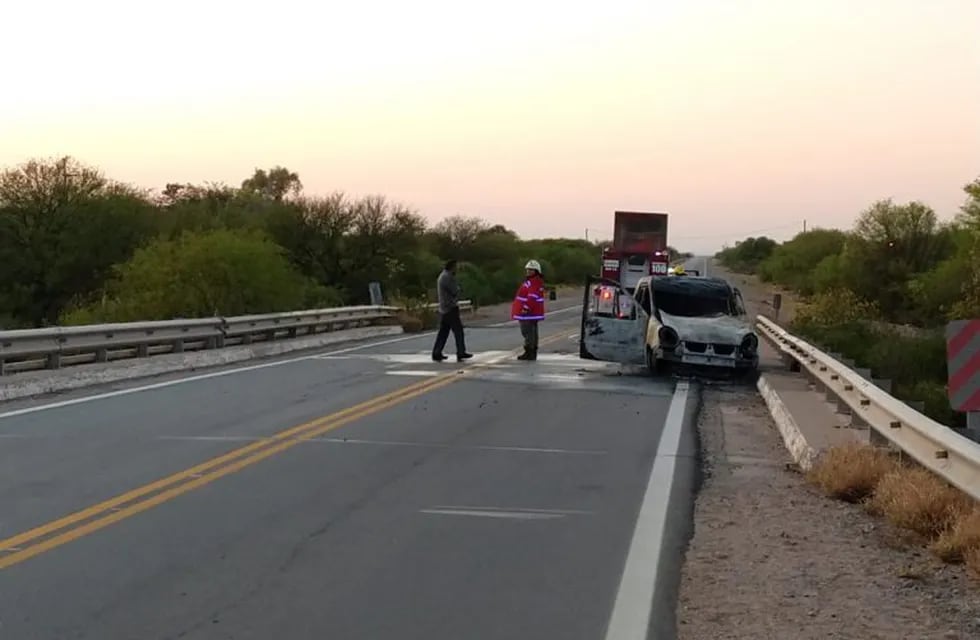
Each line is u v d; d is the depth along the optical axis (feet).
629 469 37.52
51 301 169.68
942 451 29.22
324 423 46.06
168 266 125.39
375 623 20.80
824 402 50.24
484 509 30.71
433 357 77.92
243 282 126.11
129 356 68.80
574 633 20.44
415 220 193.77
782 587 23.82
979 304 132.57
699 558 26.16
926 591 23.58
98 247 169.48
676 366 67.00
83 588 22.76
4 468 35.50
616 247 124.57
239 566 24.58
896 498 29.78
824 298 139.33
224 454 38.34
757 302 209.67
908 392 84.33
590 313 70.13
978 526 25.75
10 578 23.41
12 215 165.17
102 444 40.22
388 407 51.70
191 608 21.54
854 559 26.20
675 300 70.85
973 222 151.94
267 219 188.65
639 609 21.98
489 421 48.06
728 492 34.12
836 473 33.47
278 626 20.53
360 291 186.91
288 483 33.71
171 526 28.14
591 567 25.05
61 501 30.71
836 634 20.66
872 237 217.36
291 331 94.02
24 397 53.57
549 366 75.15
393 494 32.42
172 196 221.87
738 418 51.85
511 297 244.22
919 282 172.55
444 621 20.99
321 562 25.03
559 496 32.76
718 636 20.47
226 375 66.18
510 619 21.20
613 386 63.62
